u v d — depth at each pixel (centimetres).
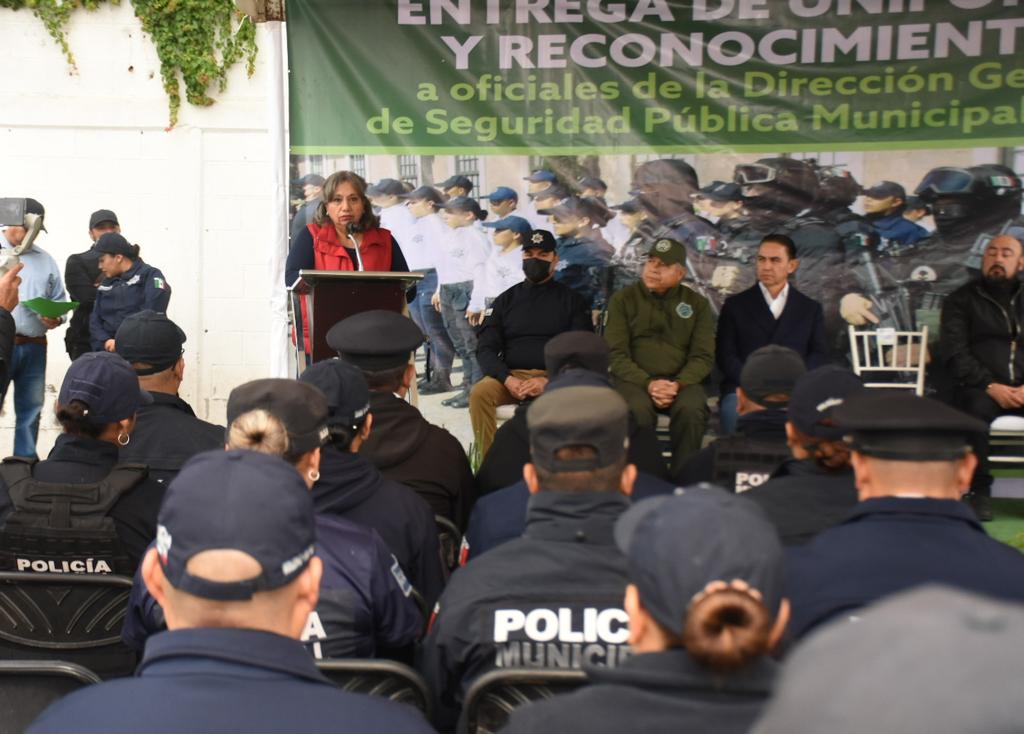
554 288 627
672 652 148
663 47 636
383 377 356
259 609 154
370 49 629
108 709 146
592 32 634
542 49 635
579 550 229
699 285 655
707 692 146
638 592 152
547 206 648
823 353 626
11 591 288
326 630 247
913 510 220
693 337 615
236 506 155
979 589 209
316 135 630
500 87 636
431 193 641
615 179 646
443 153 639
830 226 646
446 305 655
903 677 72
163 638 153
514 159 642
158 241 866
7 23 848
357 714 150
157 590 169
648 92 639
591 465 230
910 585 210
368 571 252
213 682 149
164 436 378
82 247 862
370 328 356
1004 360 603
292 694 150
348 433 292
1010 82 624
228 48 853
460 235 648
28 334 733
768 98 636
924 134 633
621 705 147
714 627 142
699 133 642
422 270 650
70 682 251
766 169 643
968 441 232
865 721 71
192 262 867
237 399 264
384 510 288
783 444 349
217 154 862
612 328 616
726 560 146
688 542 148
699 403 589
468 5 630
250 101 860
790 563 221
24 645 289
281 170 623
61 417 308
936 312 645
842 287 650
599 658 227
